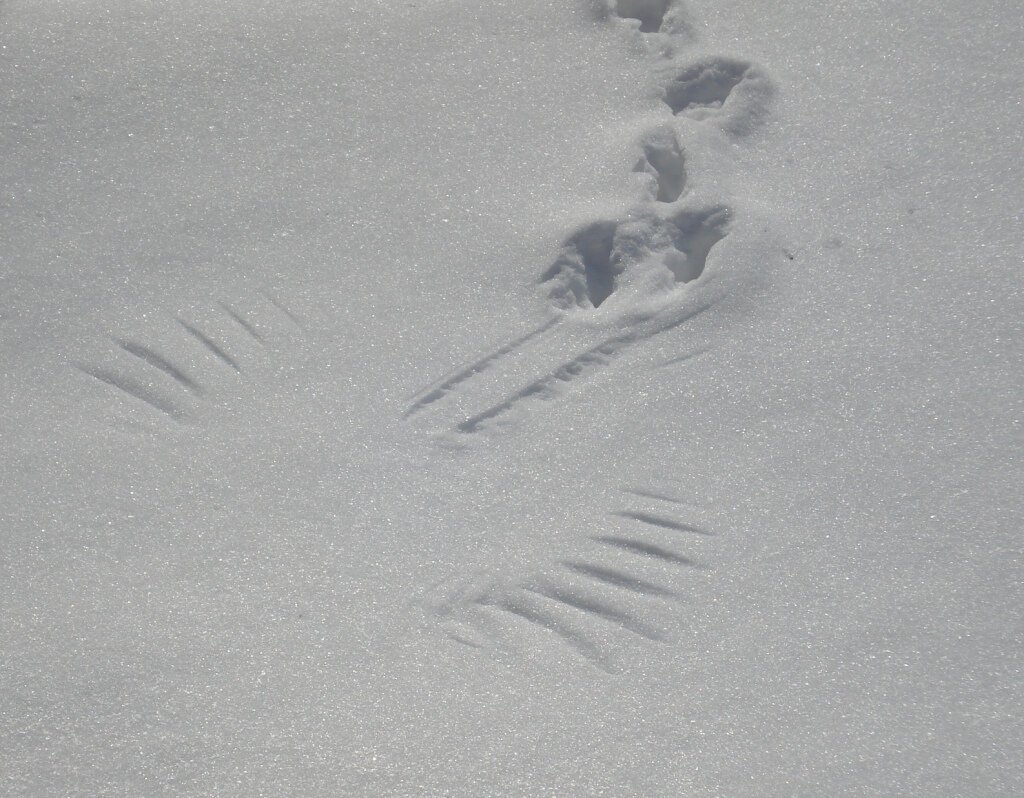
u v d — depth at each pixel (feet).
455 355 8.20
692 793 6.01
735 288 8.39
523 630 6.81
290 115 9.63
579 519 7.32
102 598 6.94
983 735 6.16
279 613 6.87
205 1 10.30
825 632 6.67
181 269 8.73
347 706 6.41
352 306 8.49
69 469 7.59
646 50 9.91
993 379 7.79
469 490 7.50
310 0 10.30
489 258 8.70
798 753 6.15
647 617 6.82
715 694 6.42
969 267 8.39
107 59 9.86
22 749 6.24
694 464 7.57
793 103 9.54
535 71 9.86
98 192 9.14
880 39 9.89
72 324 8.41
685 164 9.11
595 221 8.71
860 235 8.67
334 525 7.32
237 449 7.71
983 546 6.98
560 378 8.07
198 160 9.34
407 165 9.32
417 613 6.88
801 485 7.40
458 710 6.38
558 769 6.12
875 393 7.81
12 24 9.96
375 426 7.84
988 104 9.36
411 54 10.00
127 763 6.18
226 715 6.37
